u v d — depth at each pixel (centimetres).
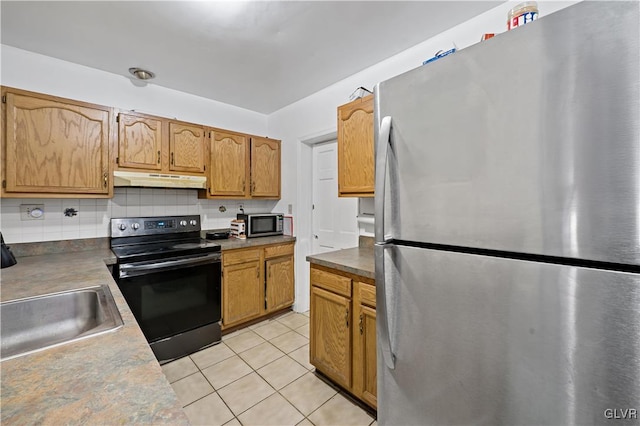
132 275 198
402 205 99
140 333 82
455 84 84
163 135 238
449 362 88
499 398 78
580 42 63
